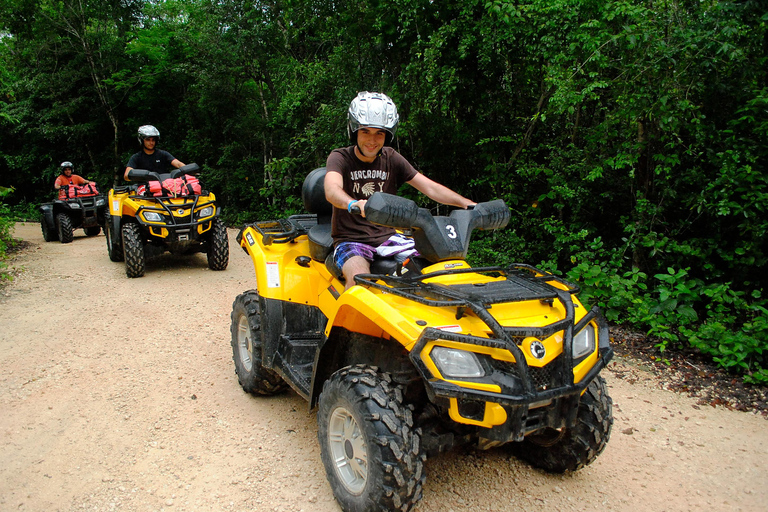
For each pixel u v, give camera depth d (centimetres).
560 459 313
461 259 305
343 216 339
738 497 307
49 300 696
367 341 305
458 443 281
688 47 535
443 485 309
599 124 658
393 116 327
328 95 1057
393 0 781
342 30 908
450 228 298
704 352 488
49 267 912
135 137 1958
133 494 302
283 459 336
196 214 841
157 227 816
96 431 372
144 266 850
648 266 651
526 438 322
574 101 588
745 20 533
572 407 260
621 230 703
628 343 535
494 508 289
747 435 380
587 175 643
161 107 1894
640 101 569
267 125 1457
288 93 1149
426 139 802
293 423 383
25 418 391
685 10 580
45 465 332
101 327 590
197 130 1625
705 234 616
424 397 289
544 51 645
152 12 2058
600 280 574
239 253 1061
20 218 1998
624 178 669
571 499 300
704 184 582
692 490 313
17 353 515
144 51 1839
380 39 833
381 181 352
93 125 1948
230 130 1564
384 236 346
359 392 257
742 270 572
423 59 766
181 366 485
